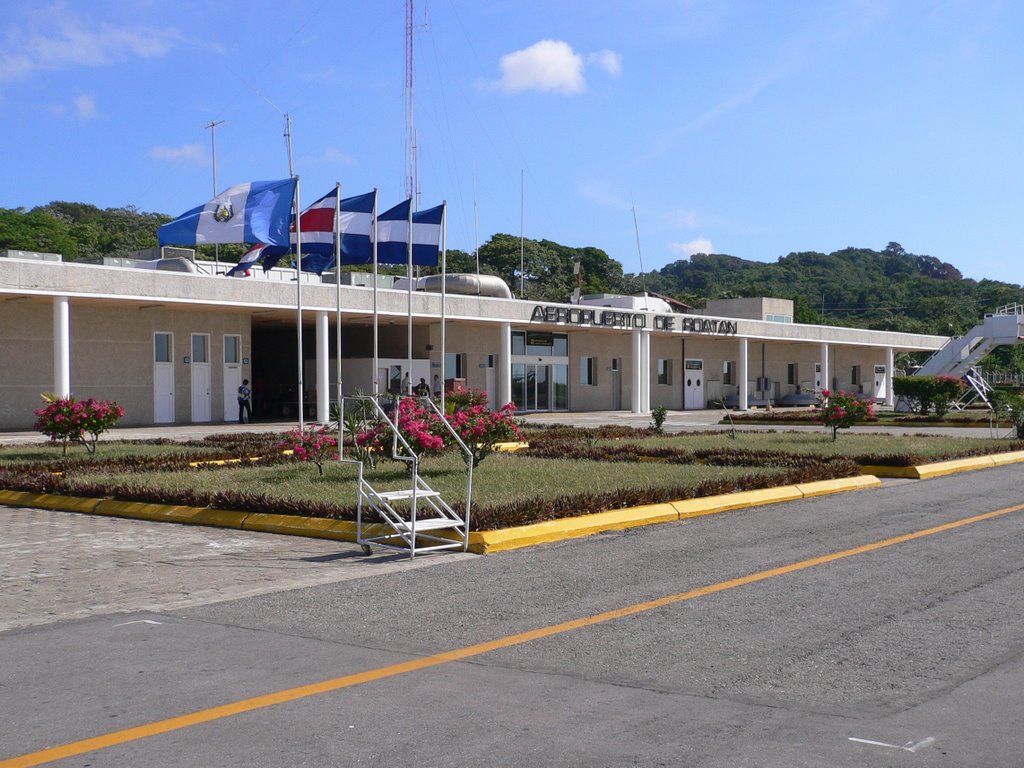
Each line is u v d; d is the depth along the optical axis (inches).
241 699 208.1
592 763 172.7
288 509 454.3
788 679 221.1
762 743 182.1
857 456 696.4
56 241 2672.2
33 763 173.8
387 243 1017.5
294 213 1013.8
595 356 1897.1
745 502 516.4
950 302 4488.2
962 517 470.6
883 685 216.7
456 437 398.6
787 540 408.8
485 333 1675.7
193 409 1326.3
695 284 5797.2
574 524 427.8
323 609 292.5
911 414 1647.4
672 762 173.0
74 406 749.9
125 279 1123.9
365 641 255.4
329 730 189.3
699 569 347.6
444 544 393.1
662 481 553.6
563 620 275.7
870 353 2581.2
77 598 311.6
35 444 886.4
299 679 222.1
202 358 1337.4
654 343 1983.3
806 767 170.9
